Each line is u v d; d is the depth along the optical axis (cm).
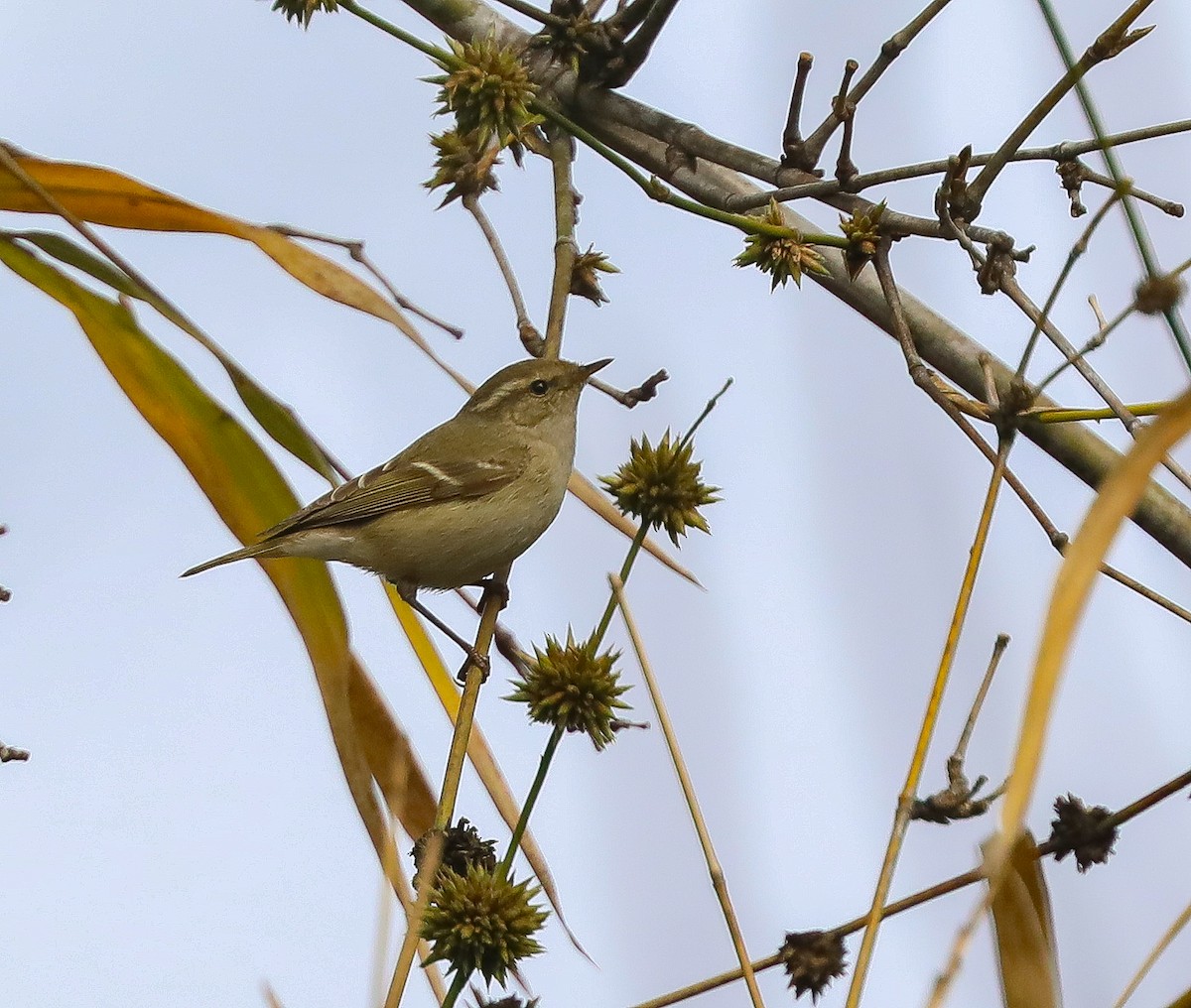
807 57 1010
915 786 569
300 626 824
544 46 1120
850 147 914
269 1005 660
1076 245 706
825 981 661
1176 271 671
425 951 739
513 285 995
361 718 815
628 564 761
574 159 1132
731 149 1067
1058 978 649
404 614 909
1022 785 463
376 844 776
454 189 1000
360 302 847
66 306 864
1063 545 743
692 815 623
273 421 862
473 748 799
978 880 664
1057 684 467
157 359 870
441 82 927
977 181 822
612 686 765
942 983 483
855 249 868
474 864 739
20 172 775
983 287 805
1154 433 477
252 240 858
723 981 670
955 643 608
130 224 867
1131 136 801
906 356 820
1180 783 665
